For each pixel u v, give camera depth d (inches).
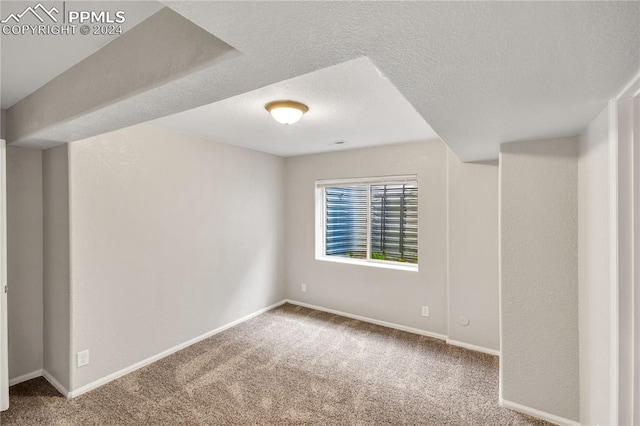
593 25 30.5
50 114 74.8
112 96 57.5
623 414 47.9
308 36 34.5
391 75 44.0
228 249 147.3
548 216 81.8
